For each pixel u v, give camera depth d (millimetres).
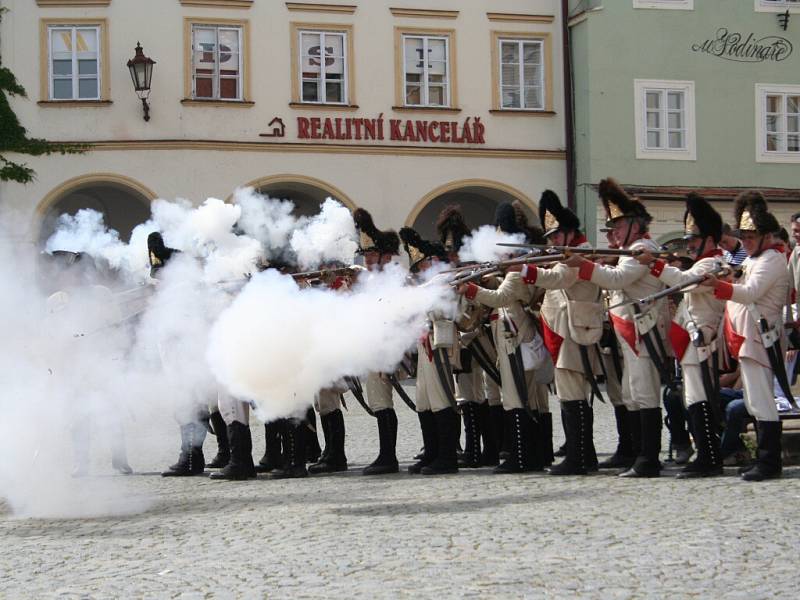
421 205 26891
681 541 6277
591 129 27078
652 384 8844
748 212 8422
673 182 27547
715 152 27766
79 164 25484
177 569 6168
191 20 25828
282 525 7363
